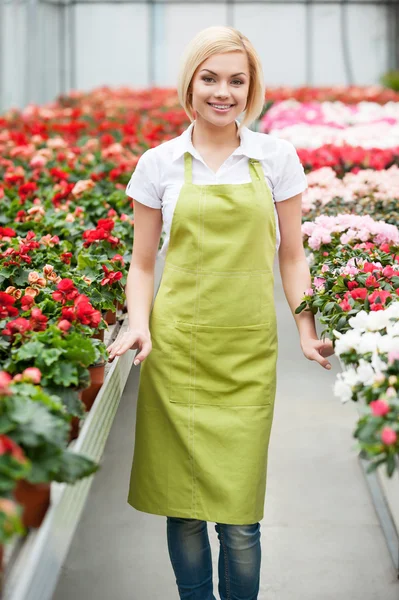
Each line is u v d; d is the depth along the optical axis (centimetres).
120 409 441
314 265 361
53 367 223
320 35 1992
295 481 372
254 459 246
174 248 251
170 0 1953
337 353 234
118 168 570
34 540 181
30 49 1630
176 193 247
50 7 1878
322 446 404
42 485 183
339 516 345
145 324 251
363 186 481
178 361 249
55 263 337
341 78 2014
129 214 481
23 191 473
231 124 250
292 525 338
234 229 243
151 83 1981
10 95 1452
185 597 261
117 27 1961
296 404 450
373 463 180
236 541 250
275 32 1991
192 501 250
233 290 245
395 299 272
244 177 248
